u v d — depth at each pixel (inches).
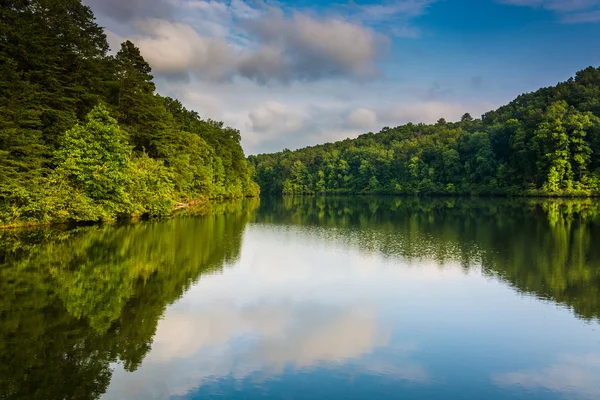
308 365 435.8
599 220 1739.7
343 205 3159.5
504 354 467.8
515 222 1717.5
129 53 2233.0
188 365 430.3
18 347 457.1
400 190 4940.9
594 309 617.9
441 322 566.3
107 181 1432.1
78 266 817.5
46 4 1469.0
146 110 2044.8
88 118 1456.7
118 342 478.6
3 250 944.9
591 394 387.9
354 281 779.4
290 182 6077.8
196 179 2689.5
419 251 1085.1
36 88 1354.6
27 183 1220.5
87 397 364.8
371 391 385.7
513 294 695.7
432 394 382.6
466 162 4269.2
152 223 1546.5
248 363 437.7
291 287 734.5
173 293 673.6
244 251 1061.1
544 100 4813.0
